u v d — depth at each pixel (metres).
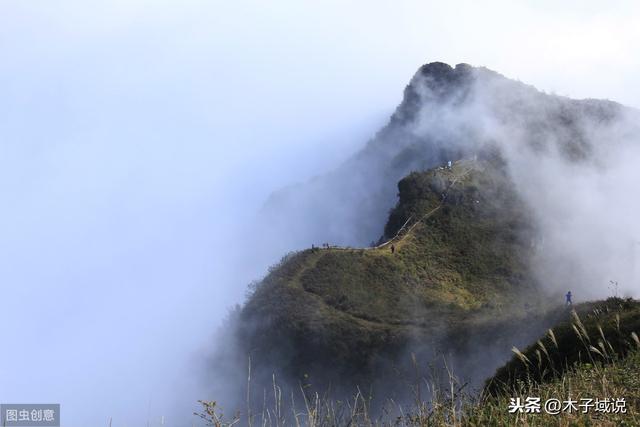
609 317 18.19
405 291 70.75
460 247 84.12
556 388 9.26
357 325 59.19
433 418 7.73
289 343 60.59
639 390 8.82
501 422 7.70
